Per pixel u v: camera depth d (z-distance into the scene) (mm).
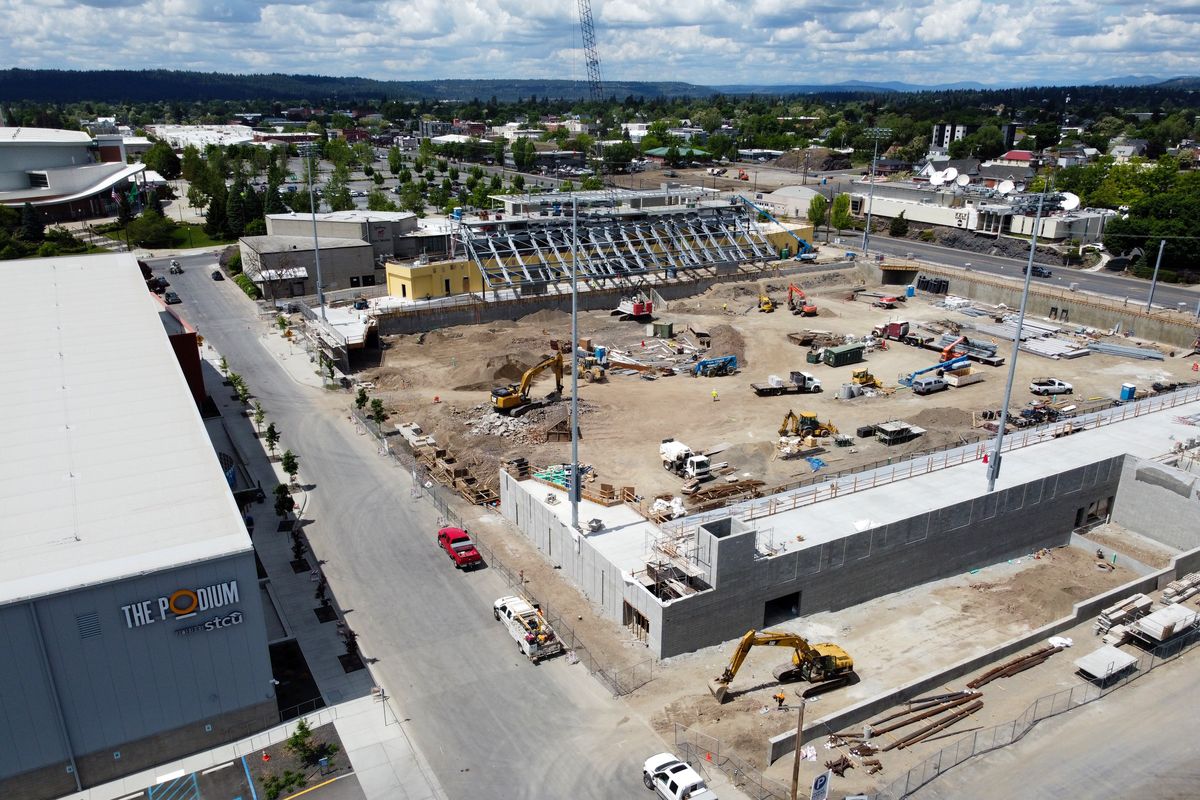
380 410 75188
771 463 69438
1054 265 145250
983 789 35562
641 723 39625
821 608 49594
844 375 92688
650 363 95438
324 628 46531
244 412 79188
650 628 44656
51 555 35688
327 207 184875
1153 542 59438
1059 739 38656
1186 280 130875
